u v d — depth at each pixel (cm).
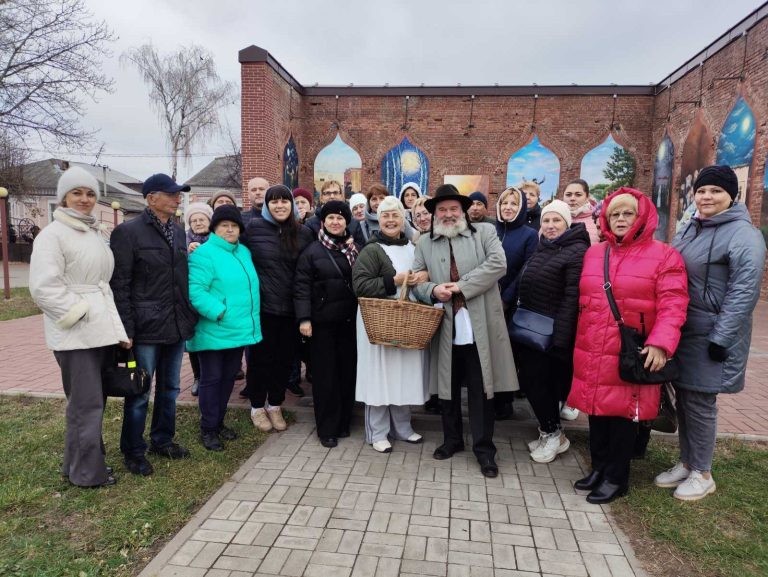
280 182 1487
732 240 280
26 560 245
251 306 375
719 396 505
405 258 375
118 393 308
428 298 348
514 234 418
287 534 270
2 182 2131
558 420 369
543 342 338
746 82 1112
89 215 298
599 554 259
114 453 365
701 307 292
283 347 409
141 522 278
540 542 268
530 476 343
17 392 495
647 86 1546
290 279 396
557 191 1605
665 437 402
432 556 254
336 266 376
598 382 301
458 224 342
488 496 315
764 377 569
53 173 3403
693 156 1328
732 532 277
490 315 346
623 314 293
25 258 2612
